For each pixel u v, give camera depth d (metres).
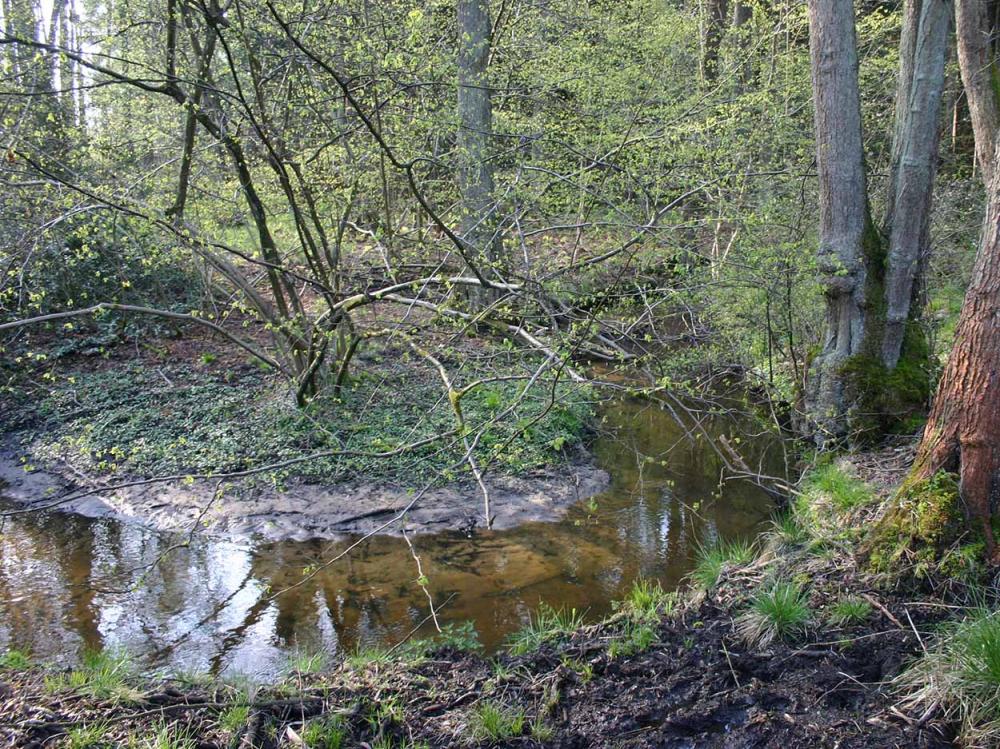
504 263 7.61
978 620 4.20
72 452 8.62
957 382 4.84
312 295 12.01
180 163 8.35
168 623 5.76
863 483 6.39
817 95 7.79
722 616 4.96
